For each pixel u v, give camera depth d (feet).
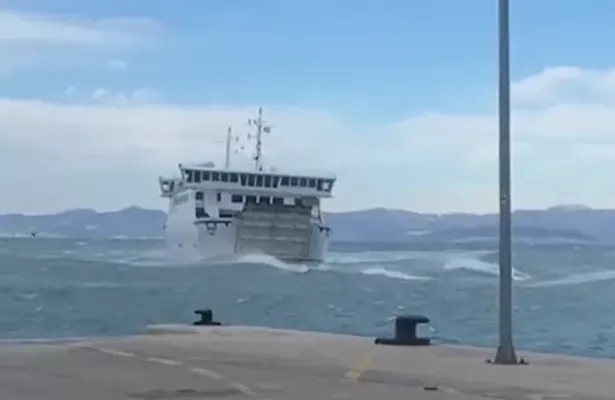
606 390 45.65
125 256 456.45
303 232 341.41
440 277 383.86
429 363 57.82
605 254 554.87
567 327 213.66
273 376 50.60
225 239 334.44
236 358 60.23
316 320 248.93
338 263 398.21
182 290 313.32
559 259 501.56
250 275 323.37
